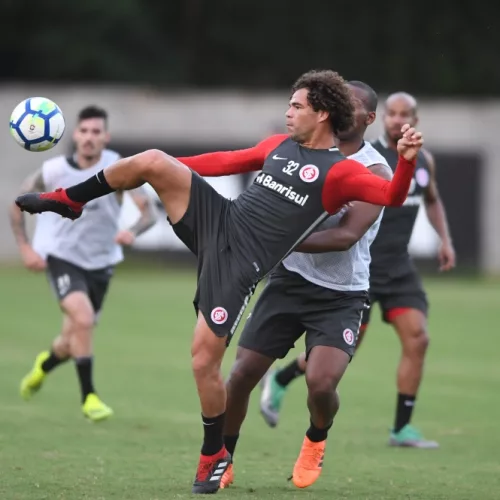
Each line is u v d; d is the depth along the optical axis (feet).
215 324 69.21
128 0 423.23
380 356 161.89
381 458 92.02
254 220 69.97
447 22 442.50
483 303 236.84
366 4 445.37
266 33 447.42
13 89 335.47
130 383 132.05
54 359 112.06
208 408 70.90
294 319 76.79
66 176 112.06
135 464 84.33
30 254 109.40
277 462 88.28
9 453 87.71
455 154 297.33
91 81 424.46
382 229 100.83
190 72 443.32
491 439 102.42
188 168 70.90
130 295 235.81
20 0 416.46
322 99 70.23
